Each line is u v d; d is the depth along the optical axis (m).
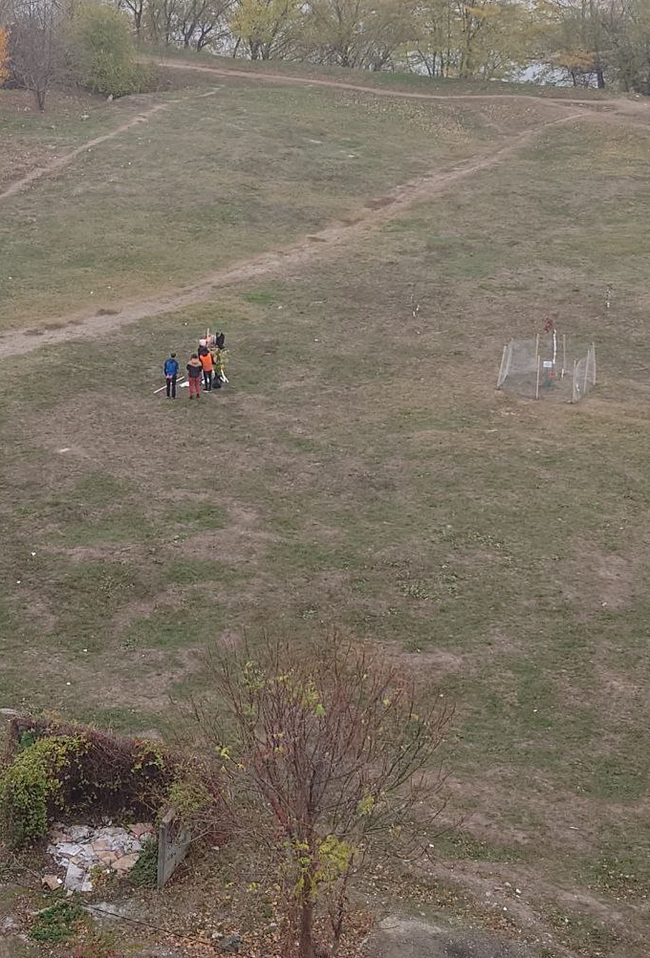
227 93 61.62
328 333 32.47
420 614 18.91
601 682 17.19
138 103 59.19
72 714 15.88
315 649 17.36
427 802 14.34
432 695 16.62
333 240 41.00
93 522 21.58
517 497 23.08
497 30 68.12
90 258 38.50
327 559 20.56
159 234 40.94
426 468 24.33
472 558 20.72
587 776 15.09
